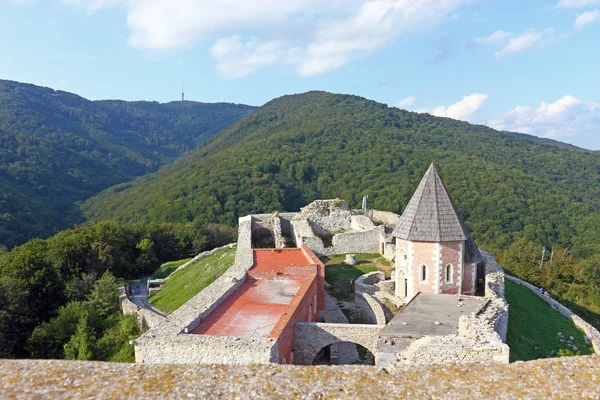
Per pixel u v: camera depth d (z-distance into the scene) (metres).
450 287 26.16
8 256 46.44
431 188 26.55
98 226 53.97
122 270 52.50
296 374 11.48
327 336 20.69
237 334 17.78
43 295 41.72
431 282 25.97
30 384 11.19
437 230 25.58
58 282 42.97
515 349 23.03
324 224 45.97
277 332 17.36
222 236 61.84
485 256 35.16
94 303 36.78
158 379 11.33
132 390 10.86
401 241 27.14
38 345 32.12
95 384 11.16
